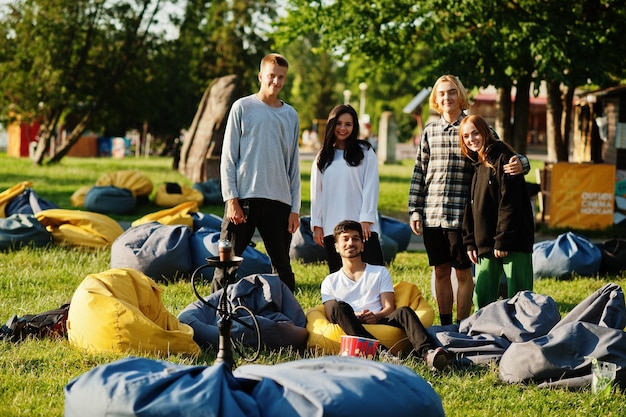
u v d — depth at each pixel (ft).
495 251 25.75
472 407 19.66
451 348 23.00
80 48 118.11
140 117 131.13
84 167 115.24
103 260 38.96
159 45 122.52
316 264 40.70
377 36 71.87
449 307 27.91
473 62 66.18
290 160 28.50
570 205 57.67
